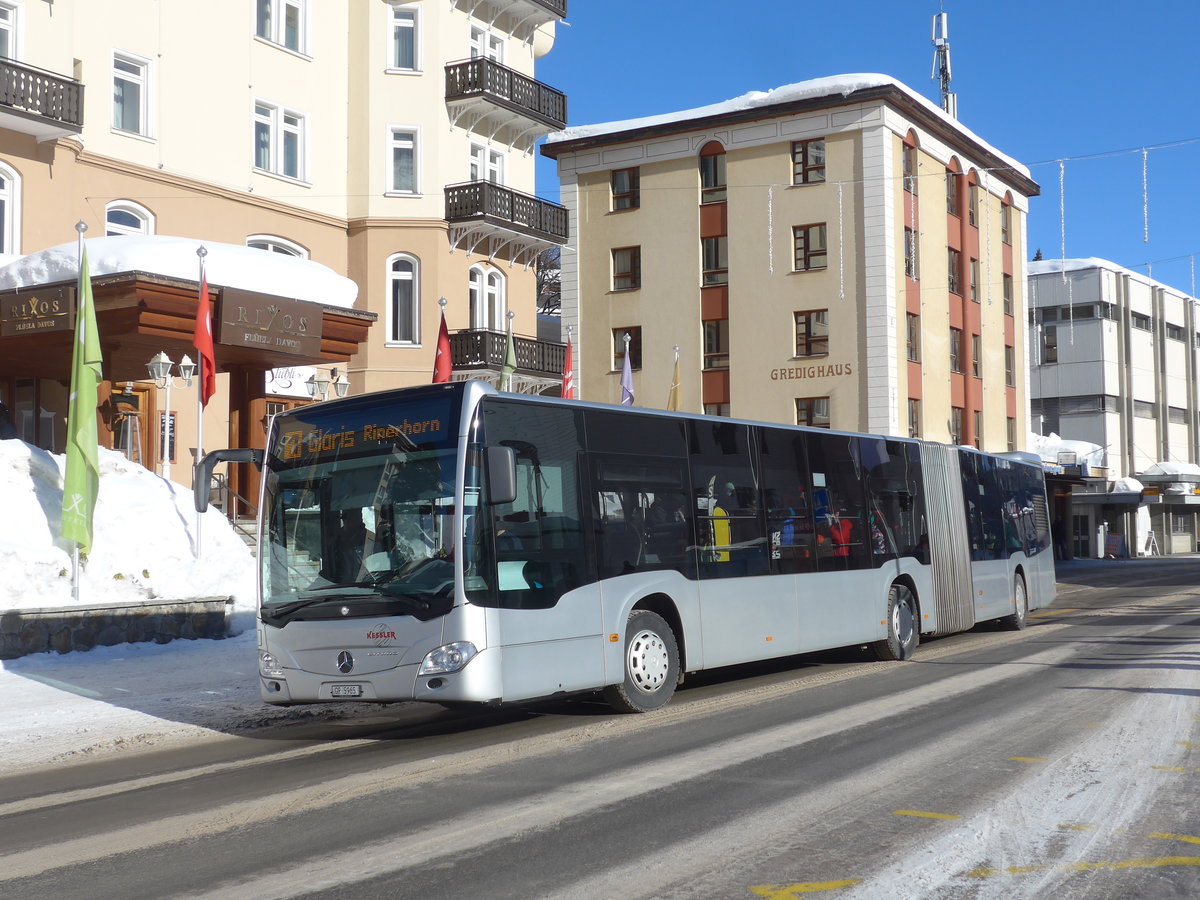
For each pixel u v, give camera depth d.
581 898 5.30
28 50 24.75
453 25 34.19
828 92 41.72
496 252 35.34
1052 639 18.34
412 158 33.59
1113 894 5.33
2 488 16.89
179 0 28.52
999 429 49.91
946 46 50.75
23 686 13.00
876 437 16.14
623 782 7.84
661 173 45.22
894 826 6.55
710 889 5.41
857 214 41.47
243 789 8.01
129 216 27.48
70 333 21.36
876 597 15.43
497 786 7.81
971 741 9.20
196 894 5.46
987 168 48.66
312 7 32.25
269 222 30.75
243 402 25.78
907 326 42.47
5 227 24.66
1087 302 66.38
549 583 10.40
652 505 11.78
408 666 9.69
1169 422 72.50
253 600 18.28
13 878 5.84
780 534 13.67
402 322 33.38
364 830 6.64
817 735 9.59
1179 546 72.44
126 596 16.73
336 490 10.41
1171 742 9.09
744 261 43.47
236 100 29.94
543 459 10.59
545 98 36.34
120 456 19.95
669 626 11.84
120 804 7.64
